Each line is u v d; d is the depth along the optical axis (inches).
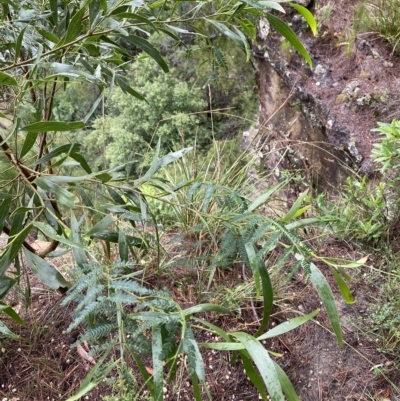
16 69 42.0
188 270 52.3
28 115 29.6
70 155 34.8
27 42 38.0
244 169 65.0
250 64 149.4
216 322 47.4
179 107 151.1
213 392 42.5
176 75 161.2
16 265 36.3
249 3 29.3
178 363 42.1
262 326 27.4
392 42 89.3
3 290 30.8
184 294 49.7
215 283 51.0
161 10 34.3
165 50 165.5
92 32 31.2
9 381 42.9
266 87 133.0
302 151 106.0
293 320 25.9
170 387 42.1
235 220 26.8
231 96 159.2
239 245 27.9
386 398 44.1
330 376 46.1
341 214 63.1
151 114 148.6
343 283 28.4
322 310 51.6
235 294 47.2
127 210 35.4
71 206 28.6
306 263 22.9
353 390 45.0
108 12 30.5
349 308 52.6
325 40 102.7
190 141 141.9
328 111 92.7
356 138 85.5
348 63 96.7
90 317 28.3
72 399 21.5
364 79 91.4
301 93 103.2
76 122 25.9
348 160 88.2
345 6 102.4
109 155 145.6
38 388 42.2
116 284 23.0
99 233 34.0
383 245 59.4
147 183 37.9
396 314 49.3
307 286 53.8
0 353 44.5
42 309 49.4
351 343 48.8
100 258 45.9
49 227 27.4
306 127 105.7
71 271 26.3
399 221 61.6
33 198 32.8
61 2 38.4
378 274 55.9
